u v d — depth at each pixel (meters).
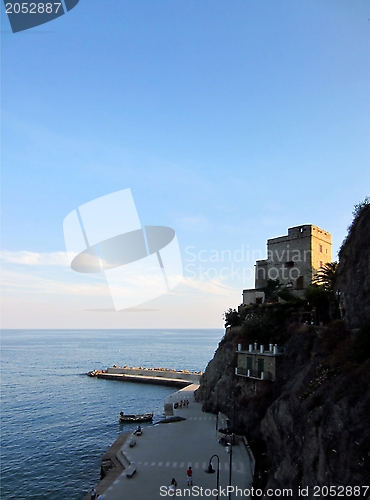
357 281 34.09
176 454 45.22
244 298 76.19
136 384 117.75
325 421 24.23
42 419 75.44
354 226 37.88
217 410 63.19
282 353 48.53
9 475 48.34
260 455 43.16
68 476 47.78
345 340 31.89
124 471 40.47
